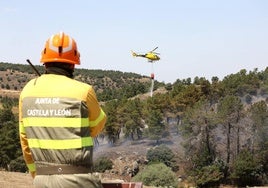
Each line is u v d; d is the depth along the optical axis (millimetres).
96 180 3631
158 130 111188
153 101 123688
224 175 84375
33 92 3768
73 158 3559
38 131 3656
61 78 3773
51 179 3564
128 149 106375
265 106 91250
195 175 84125
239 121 89938
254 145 87750
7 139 87438
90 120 3746
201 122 89625
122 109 123125
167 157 90625
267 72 142875
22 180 17266
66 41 3824
